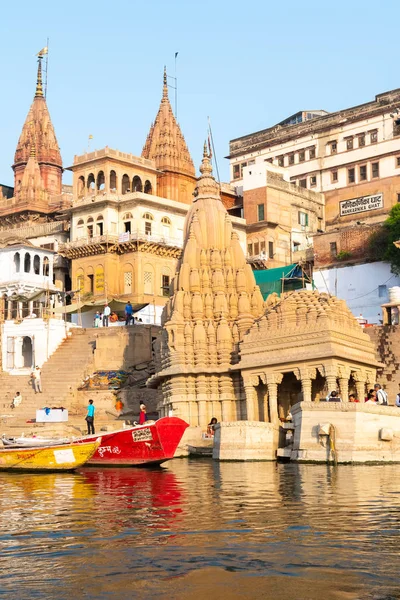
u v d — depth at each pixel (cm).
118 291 6906
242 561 1156
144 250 6875
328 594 995
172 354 3769
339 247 6531
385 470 2388
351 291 6353
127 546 1280
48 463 2761
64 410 4447
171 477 2436
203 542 1291
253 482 2164
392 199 7406
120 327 5356
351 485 2008
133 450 2905
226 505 1712
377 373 4231
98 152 7169
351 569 1103
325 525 1417
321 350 3234
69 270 7431
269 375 3406
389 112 7481
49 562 1183
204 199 4103
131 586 1048
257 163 7656
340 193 7838
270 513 1572
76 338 5625
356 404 2600
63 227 7581
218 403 3731
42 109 9075
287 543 1266
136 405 4772
